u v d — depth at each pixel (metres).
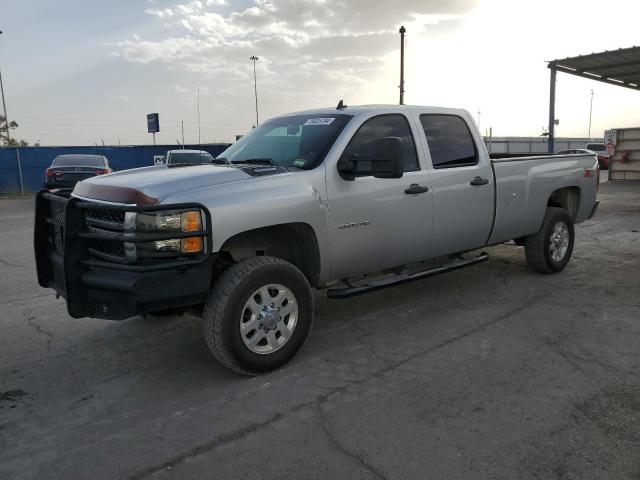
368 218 4.57
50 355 4.48
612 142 21.89
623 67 19.02
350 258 4.53
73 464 2.92
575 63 18.42
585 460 2.84
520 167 6.01
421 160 5.04
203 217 3.62
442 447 2.98
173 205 3.50
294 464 2.86
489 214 5.66
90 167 16.70
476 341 4.55
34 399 3.71
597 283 6.29
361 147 4.61
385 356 4.28
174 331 4.99
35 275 7.28
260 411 3.45
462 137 5.51
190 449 3.03
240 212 3.76
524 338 4.60
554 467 2.79
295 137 4.77
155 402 3.62
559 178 6.58
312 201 4.16
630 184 20.30
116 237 3.54
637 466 2.79
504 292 5.98
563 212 6.66
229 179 3.92
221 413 3.44
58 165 17.28
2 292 6.40
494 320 5.07
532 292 5.95
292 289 4.03
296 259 4.45
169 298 3.56
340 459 2.89
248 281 3.77
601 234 9.72
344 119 4.69
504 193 5.80
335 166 4.38
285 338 4.05
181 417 3.40
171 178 3.84
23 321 5.33
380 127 4.81
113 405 3.59
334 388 3.74
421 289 6.16
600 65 18.73
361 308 5.51
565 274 6.73
